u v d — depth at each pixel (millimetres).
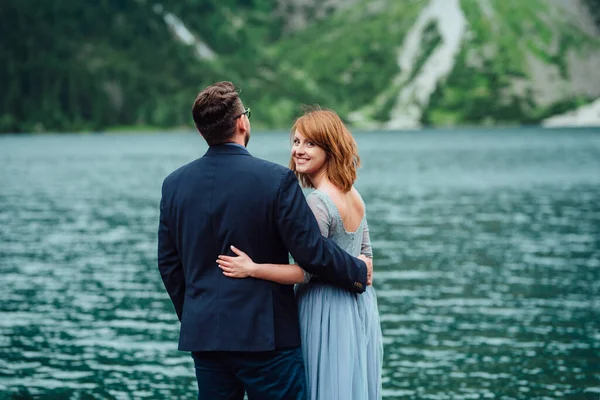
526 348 9914
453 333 10781
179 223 3516
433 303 13000
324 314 3652
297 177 3758
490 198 37562
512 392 8062
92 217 30016
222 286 3418
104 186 47312
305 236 3393
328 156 3744
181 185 3521
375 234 23703
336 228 3664
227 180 3443
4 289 14781
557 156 82500
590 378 8523
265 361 3430
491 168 63031
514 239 22203
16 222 28250
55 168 67875
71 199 38781
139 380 8570
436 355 9594
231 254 3430
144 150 108500
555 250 19797
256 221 3406
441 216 29234
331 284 3684
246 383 3469
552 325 11258
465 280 15367
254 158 3512
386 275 16031
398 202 35688
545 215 29359
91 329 11234
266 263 3461
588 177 52344
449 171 59719
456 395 7965
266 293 3434
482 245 20922
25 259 19031
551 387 8211
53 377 8680
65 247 21344
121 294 14172
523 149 102688
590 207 32594
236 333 3379
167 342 10391
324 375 3623
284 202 3404
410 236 23125
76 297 13875
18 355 9703
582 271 16422
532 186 45156
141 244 21922
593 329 10969
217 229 3424
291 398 3469
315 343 3646
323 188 3719
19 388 8258
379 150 105188
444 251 19766
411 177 53531
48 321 11844
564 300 13203
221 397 3527
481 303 13008
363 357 3697
